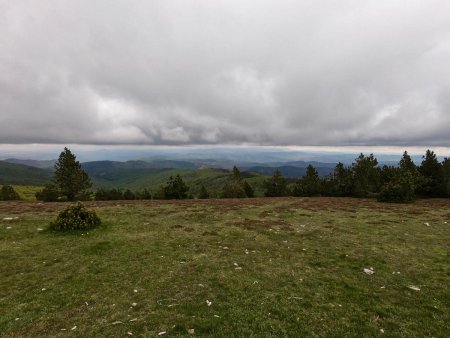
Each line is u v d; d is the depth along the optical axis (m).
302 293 15.10
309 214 38.81
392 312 13.38
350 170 71.44
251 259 20.20
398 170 60.50
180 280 16.41
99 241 23.72
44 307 13.33
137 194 97.81
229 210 41.66
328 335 11.49
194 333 11.36
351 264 19.50
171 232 27.36
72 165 66.88
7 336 11.16
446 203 52.06
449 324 12.45
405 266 19.22
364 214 39.09
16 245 22.31
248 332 11.49
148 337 11.05
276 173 81.44
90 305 13.53
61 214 27.75
